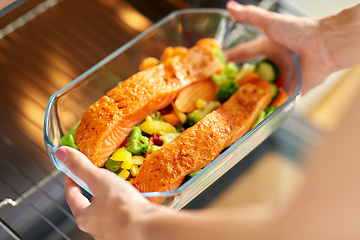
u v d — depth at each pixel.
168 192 0.48
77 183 0.52
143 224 0.42
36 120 0.60
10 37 0.60
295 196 0.33
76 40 0.64
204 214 0.40
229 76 0.60
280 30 0.62
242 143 0.52
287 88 0.61
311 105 0.76
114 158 0.52
